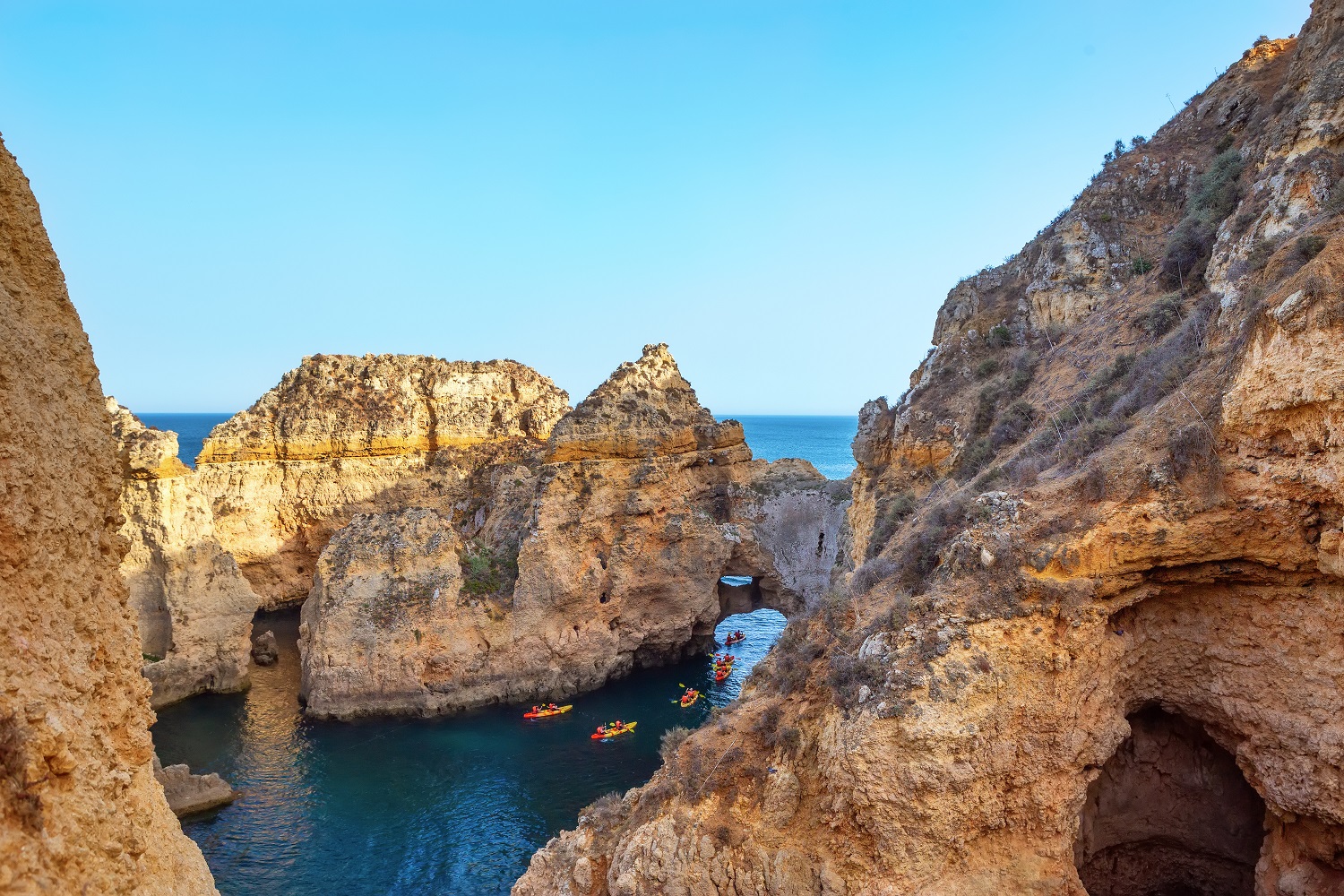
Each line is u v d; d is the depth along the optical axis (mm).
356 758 43438
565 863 23656
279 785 40156
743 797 20578
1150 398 21734
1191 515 17859
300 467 70438
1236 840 20516
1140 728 21547
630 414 59656
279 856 34125
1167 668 19312
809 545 61469
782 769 20109
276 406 72625
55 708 8000
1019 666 18141
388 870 33281
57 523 8875
